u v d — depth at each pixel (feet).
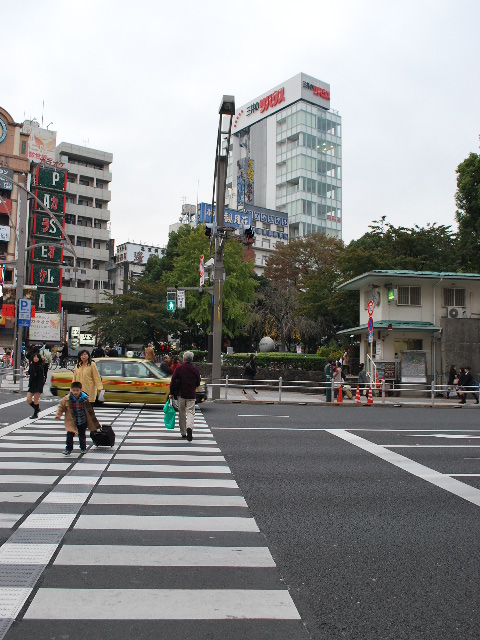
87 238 238.27
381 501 22.50
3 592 12.88
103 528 17.88
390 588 13.92
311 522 19.43
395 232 120.98
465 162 114.52
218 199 68.13
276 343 171.53
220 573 14.52
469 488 25.08
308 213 300.20
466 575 14.90
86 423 30.96
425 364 88.69
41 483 23.54
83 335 224.74
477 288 95.55
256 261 274.98
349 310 121.60
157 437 37.73
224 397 73.05
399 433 43.55
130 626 11.46
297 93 305.94
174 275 156.04
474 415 60.64
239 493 23.06
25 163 195.42
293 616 12.17
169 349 156.15
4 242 191.52
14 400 62.03
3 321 179.93
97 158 245.45
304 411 59.98
